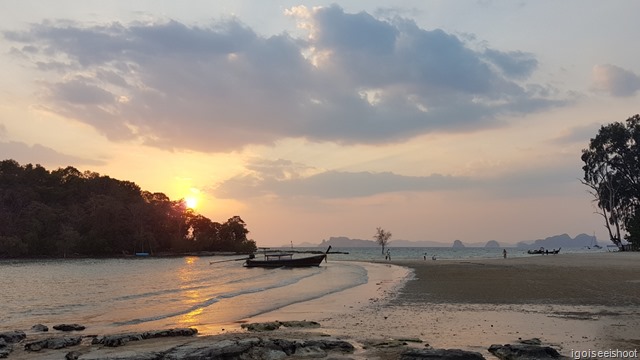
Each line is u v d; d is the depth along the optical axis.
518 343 11.73
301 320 17.34
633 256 60.47
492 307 18.64
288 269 62.44
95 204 131.12
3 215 116.94
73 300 27.56
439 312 17.94
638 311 16.45
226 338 12.52
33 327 16.80
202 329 15.87
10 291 34.22
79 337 13.94
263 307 21.88
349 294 26.55
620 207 93.38
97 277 50.59
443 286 27.95
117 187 151.62
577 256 67.19
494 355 10.86
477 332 13.68
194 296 28.25
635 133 88.56
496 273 36.50
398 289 27.47
